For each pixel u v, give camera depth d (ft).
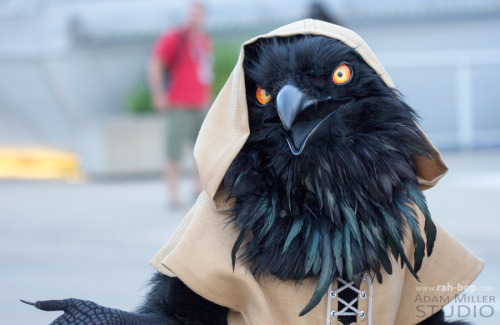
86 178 61.98
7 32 90.94
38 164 70.33
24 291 25.45
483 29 80.53
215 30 85.87
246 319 11.96
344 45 12.05
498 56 69.77
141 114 74.08
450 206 40.22
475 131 69.21
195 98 41.70
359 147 11.53
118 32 91.15
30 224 38.99
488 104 69.46
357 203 11.49
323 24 12.42
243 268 11.59
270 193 11.41
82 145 62.39
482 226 34.04
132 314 11.28
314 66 11.78
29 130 76.95
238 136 11.57
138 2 94.94
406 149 11.84
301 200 11.45
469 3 82.53
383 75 12.13
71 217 41.09
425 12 82.53
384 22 82.17
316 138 11.43
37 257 30.73
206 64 41.91
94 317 10.82
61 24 91.91
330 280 11.05
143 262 29.37
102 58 88.22
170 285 12.27
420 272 13.06
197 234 11.97
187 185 53.72
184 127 41.91
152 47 89.51
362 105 11.75
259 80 11.99
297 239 11.28
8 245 33.47
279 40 12.46
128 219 39.50
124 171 61.41
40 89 82.64
